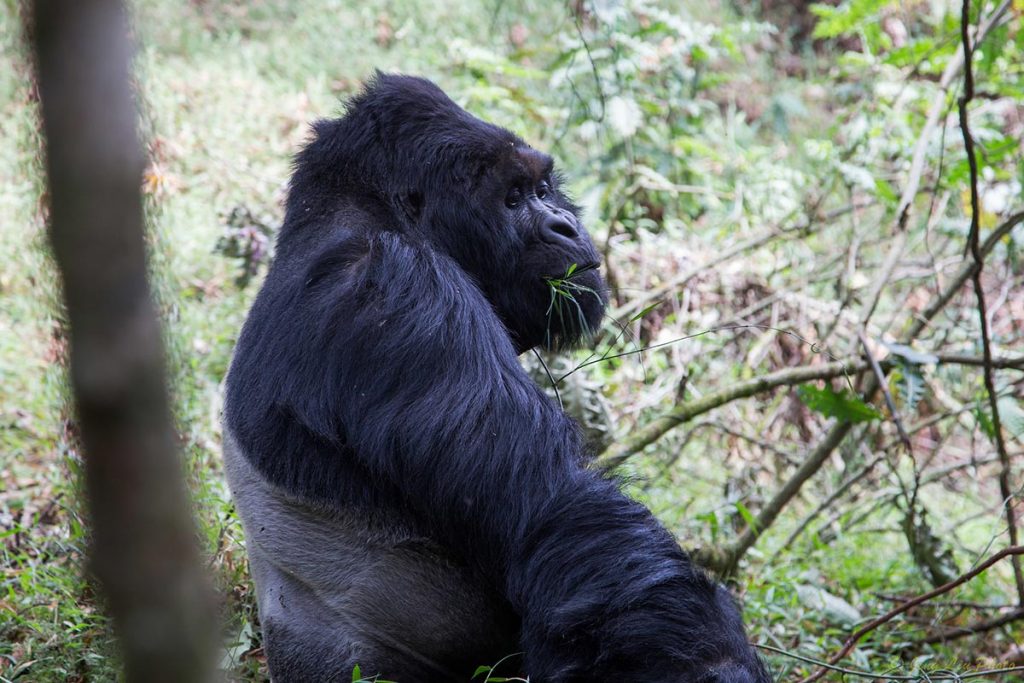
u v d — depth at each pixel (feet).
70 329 3.63
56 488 17.66
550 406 11.03
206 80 37.17
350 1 44.45
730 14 45.57
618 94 27.04
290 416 11.49
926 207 28.02
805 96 42.57
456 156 12.51
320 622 11.59
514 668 11.86
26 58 3.61
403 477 10.68
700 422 23.18
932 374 22.56
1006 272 23.76
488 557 10.75
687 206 31.22
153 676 4.04
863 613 18.52
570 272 12.43
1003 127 28.35
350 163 12.69
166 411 3.84
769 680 10.47
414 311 10.85
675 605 9.66
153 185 15.89
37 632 13.94
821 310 23.71
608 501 10.24
